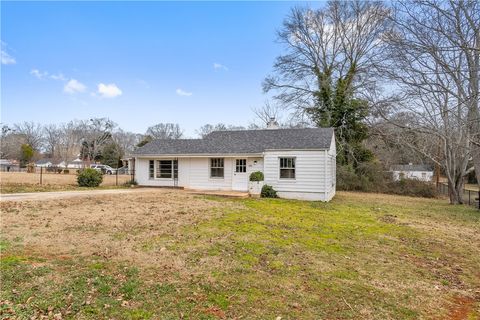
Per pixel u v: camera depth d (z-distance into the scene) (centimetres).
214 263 539
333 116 2519
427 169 3706
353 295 430
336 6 2544
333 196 1877
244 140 1903
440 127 1369
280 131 1948
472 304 421
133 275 468
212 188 1842
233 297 406
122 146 6344
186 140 2117
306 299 410
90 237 680
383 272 532
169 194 1569
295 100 2739
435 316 380
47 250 575
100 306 360
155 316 344
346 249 670
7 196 1304
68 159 6316
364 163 2409
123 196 1424
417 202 1712
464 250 706
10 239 634
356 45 2509
